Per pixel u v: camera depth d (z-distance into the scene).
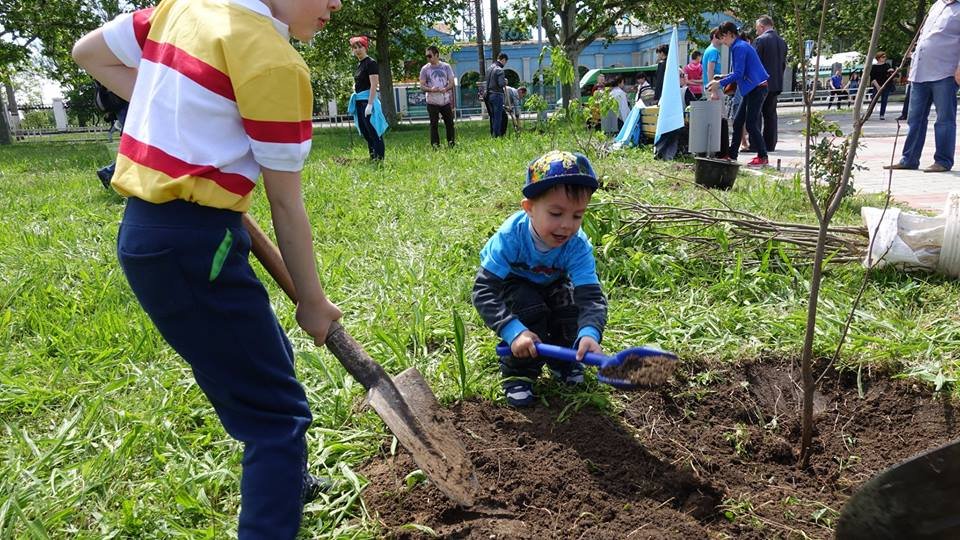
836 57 28.05
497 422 2.62
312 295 1.76
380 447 2.47
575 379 2.84
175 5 1.69
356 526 2.07
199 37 1.55
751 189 6.60
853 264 3.96
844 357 2.94
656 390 2.80
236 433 1.70
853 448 2.59
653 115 11.23
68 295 4.02
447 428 2.13
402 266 4.29
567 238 2.53
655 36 41.94
